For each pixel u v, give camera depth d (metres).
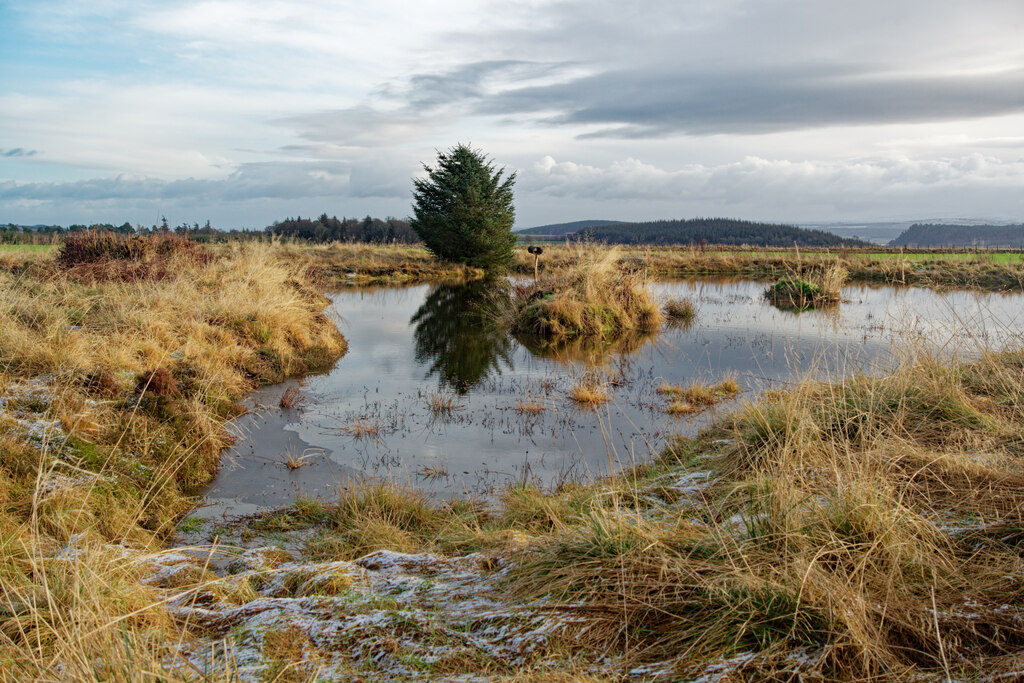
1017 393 5.09
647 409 7.92
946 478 3.85
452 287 24.42
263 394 8.65
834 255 33.97
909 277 23.97
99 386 6.32
